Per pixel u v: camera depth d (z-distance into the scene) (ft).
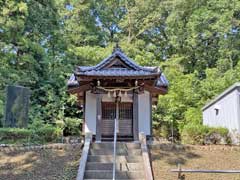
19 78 62.75
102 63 42.24
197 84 79.97
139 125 43.50
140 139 38.11
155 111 72.54
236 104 48.65
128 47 84.02
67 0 90.12
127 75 39.17
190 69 92.22
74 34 87.76
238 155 37.35
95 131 43.21
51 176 30.53
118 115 44.16
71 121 69.56
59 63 73.92
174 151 37.93
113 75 39.19
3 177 30.63
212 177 31.19
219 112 57.06
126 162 33.86
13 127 40.60
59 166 32.96
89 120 43.65
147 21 92.63
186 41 90.38
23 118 39.04
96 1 94.22
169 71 77.05
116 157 34.19
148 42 95.96
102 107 44.47
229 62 83.61
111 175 31.35
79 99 48.88
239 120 47.75
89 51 77.51
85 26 89.20
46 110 69.87
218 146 39.34
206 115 66.49
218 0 87.35
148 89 43.32
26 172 31.76
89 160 34.12
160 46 95.96
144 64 79.71
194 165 33.96
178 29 91.09
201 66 91.66
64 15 88.94
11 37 62.54
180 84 74.38
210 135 43.78
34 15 71.31
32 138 43.68
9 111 38.34
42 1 73.92
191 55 92.38
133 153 35.83
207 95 75.87
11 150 37.60
